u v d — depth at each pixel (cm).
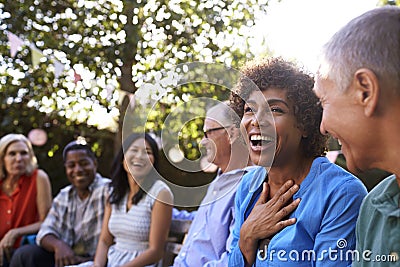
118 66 500
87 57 507
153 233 262
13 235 352
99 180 337
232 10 470
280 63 153
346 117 105
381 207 114
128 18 493
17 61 525
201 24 479
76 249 331
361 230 124
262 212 149
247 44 455
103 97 486
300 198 147
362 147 106
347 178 144
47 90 550
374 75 100
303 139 152
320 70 110
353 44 102
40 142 574
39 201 372
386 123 102
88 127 593
